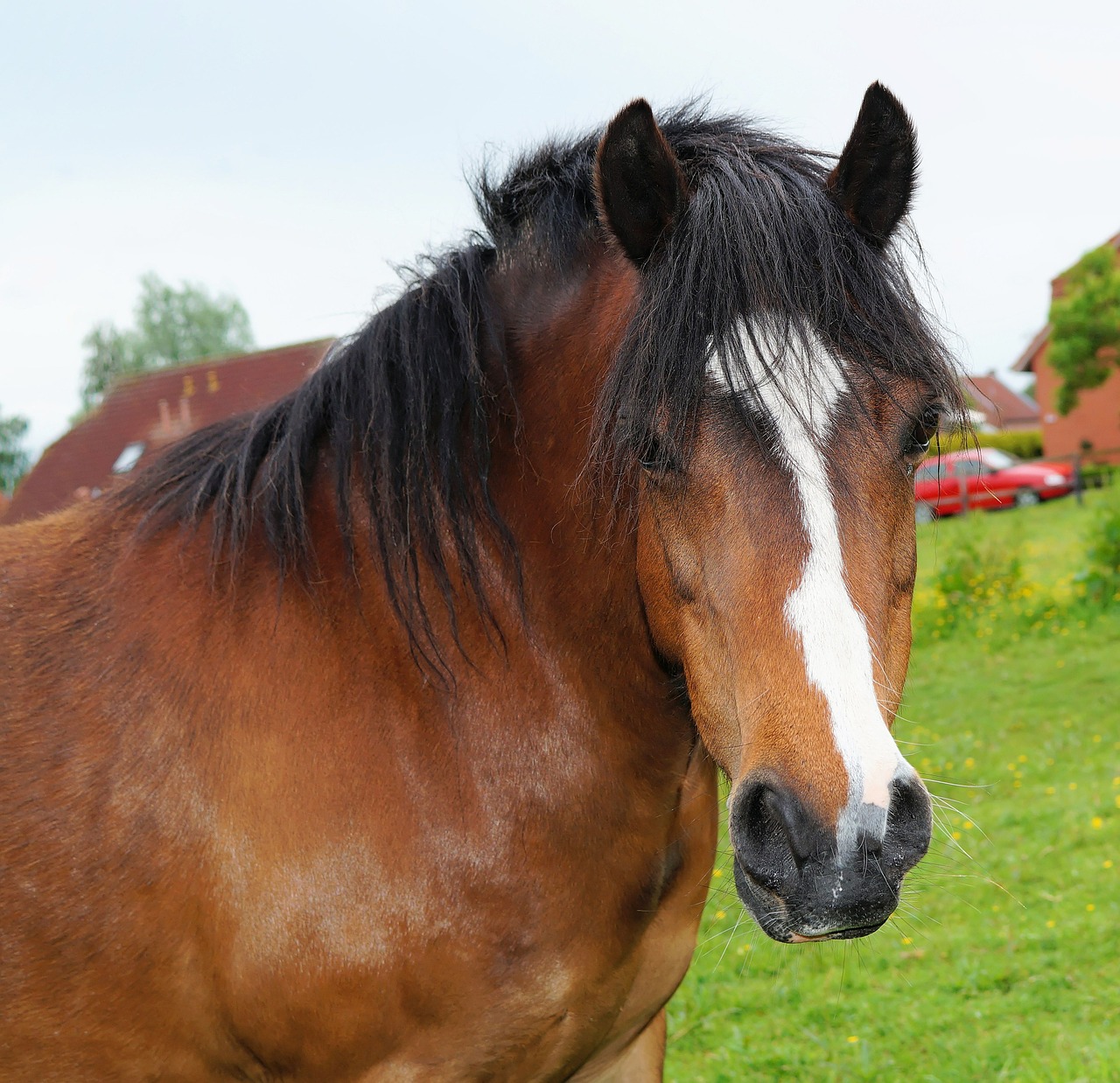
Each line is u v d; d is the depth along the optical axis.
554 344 1.93
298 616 1.86
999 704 7.24
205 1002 1.81
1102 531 9.48
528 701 1.86
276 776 1.78
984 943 3.88
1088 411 26.19
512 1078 1.90
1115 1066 2.96
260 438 2.05
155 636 1.88
